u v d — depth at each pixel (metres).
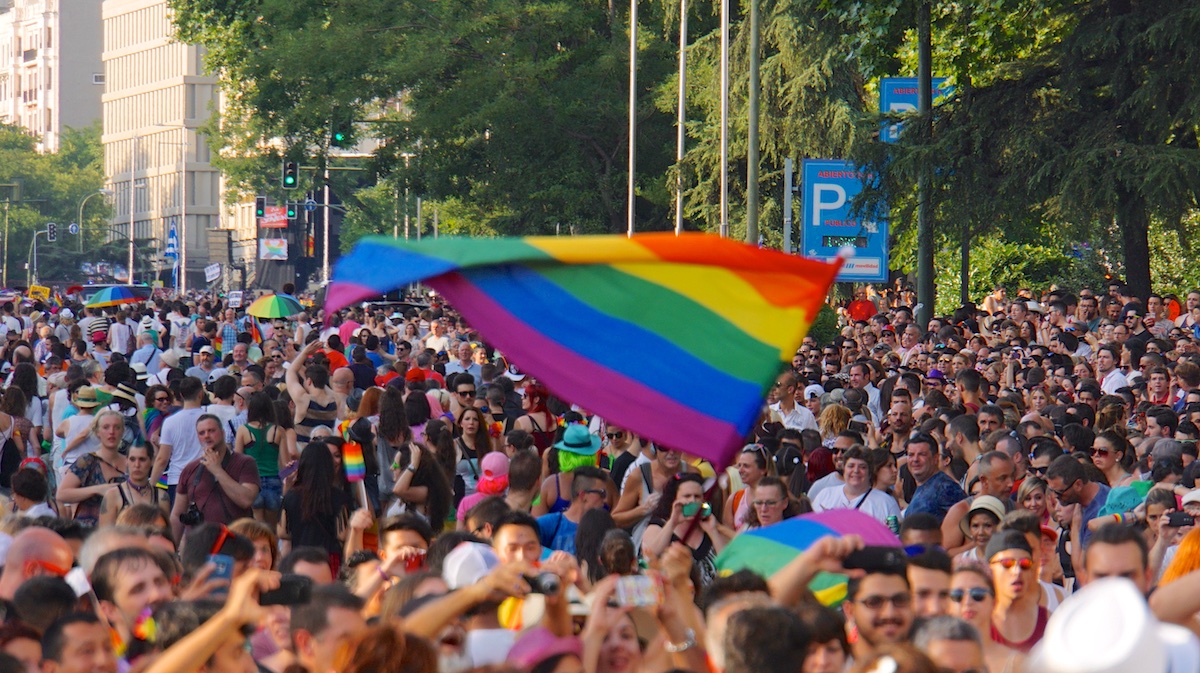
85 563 23.83
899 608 19.14
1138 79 92.88
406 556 26.17
